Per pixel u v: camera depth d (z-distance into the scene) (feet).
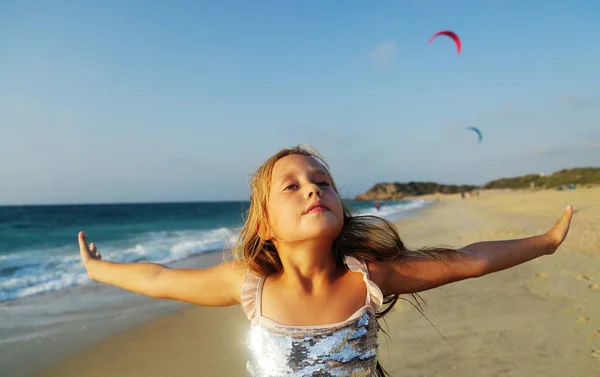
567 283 19.77
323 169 5.19
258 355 4.89
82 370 13.67
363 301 4.98
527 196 188.14
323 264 5.02
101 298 22.43
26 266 33.60
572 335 13.93
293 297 4.95
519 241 5.78
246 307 5.14
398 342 14.24
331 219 4.73
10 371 13.61
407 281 5.43
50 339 16.37
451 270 5.43
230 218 134.51
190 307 20.56
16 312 20.03
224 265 5.67
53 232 77.77
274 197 4.98
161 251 41.32
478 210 105.70
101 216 151.64
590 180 289.53
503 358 12.67
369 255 5.34
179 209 244.63
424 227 60.29
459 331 14.93
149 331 17.21
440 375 11.89
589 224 39.86
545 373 11.67
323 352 4.62
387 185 484.74
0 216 147.02
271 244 5.49
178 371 13.47
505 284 20.34
